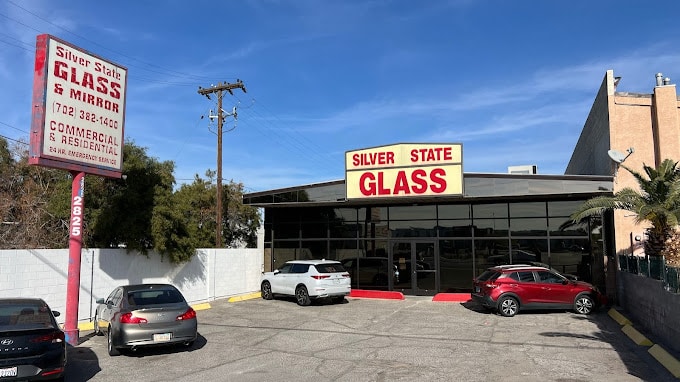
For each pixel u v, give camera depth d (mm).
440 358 9992
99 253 15609
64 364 8125
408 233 22250
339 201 21656
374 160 20906
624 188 16453
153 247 17719
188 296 19312
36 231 18969
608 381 8219
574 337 12234
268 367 9320
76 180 12469
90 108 12773
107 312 11695
